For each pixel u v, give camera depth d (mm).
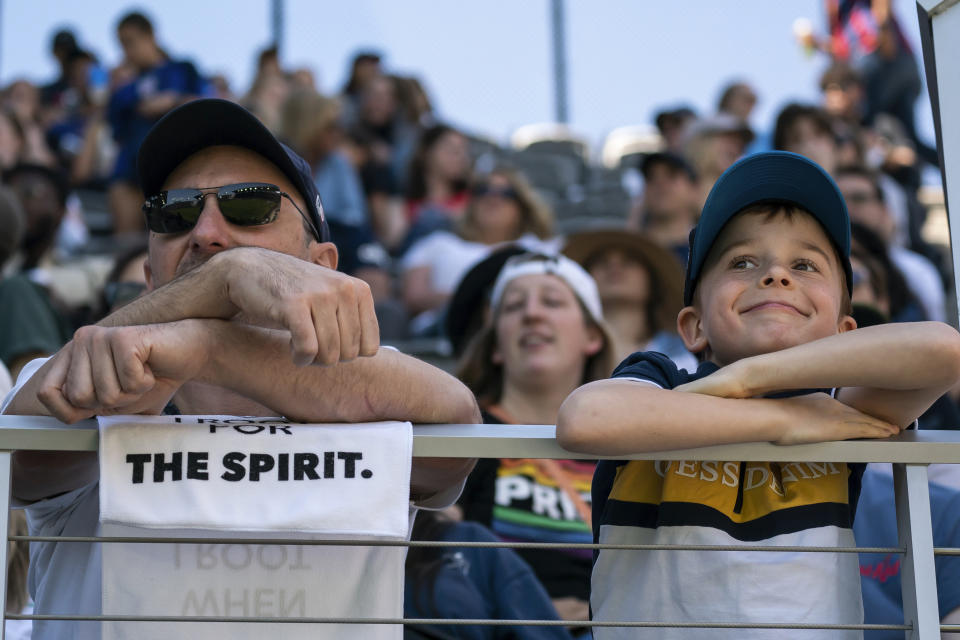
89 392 1581
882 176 7891
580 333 3514
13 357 3941
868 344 1657
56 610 1849
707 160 7520
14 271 5609
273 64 9992
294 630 1678
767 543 1730
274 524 1556
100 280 5695
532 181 9820
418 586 2738
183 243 2199
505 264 4004
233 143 2248
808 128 7203
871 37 10117
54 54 11062
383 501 1576
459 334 4082
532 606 2760
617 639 1805
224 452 1577
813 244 1951
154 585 1676
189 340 1652
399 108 9430
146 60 9336
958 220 1735
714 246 2010
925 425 3746
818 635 1701
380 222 8359
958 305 1727
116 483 1550
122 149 8359
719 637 1711
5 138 8711
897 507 1664
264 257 1675
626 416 1596
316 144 7777
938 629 1593
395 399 1771
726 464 1790
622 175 10133
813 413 1652
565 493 3057
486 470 3061
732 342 1910
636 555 1825
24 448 1576
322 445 1592
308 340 1561
